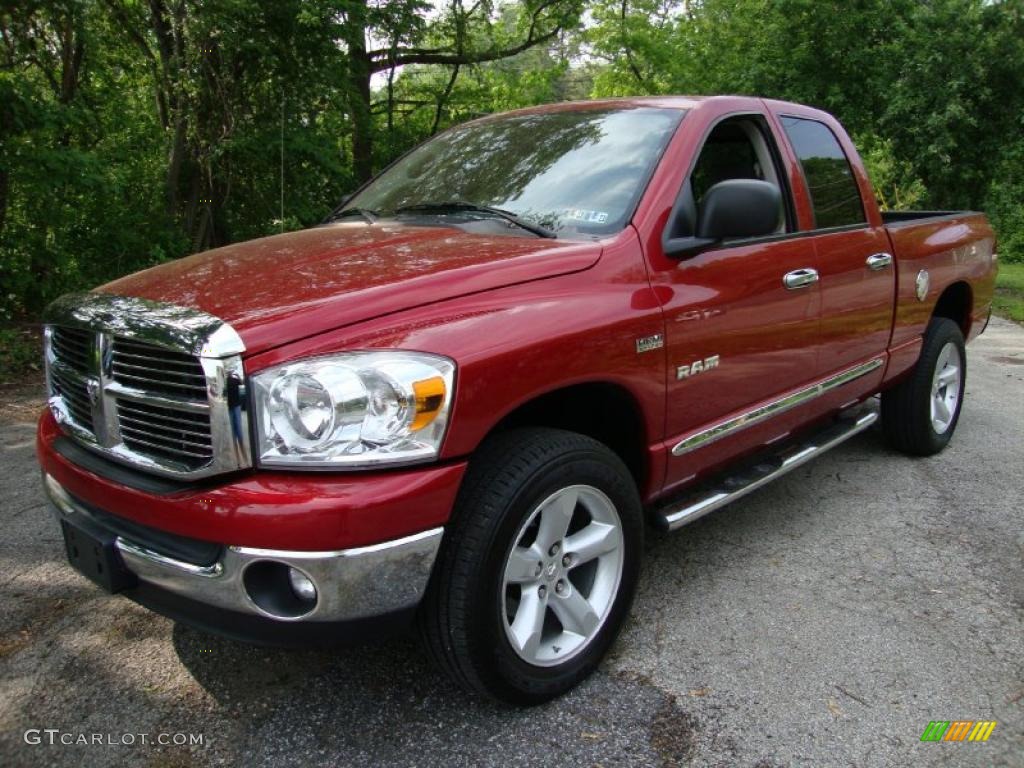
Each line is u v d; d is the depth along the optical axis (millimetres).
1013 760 2359
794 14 14656
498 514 2273
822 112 4188
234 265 2684
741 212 2789
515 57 17484
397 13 12078
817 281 3572
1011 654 2883
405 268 2496
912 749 2400
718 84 16750
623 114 3436
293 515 2010
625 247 2797
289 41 9891
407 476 2113
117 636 2908
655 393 2787
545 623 2646
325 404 2055
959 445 5211
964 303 5188
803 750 2391
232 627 2176
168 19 9328
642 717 2521
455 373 2176
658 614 3117
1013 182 16172
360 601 2100
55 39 8984
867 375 4137
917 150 14242
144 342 2223
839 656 2854
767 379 3361
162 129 10195
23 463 4617
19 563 3426
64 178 8109
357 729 2451
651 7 19234
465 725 2475
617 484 2648
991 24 13500
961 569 3510
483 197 3318
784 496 4328
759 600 3229
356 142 13742
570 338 2457
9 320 8102
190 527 2123
